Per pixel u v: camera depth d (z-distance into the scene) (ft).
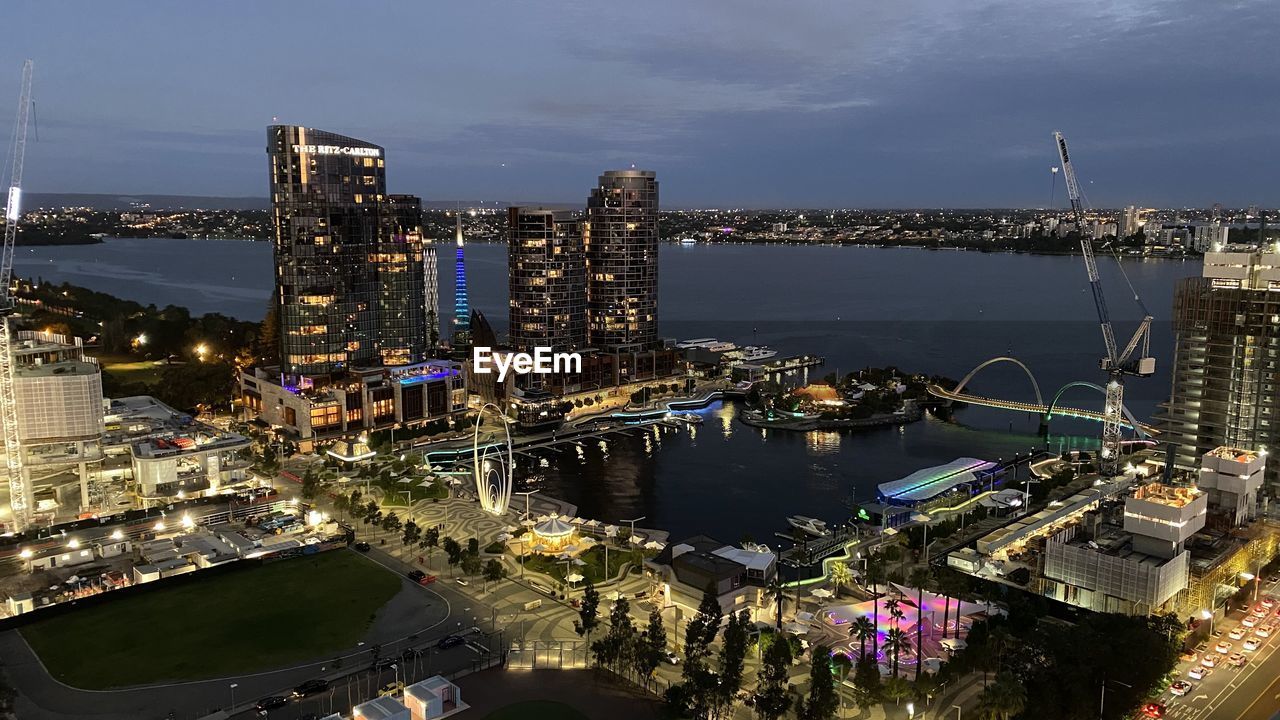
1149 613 640.17
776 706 536.42
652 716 554.05
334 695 569.23
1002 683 510.99
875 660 573.74
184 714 544.62
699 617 619.67
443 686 554.05
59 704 554.87
